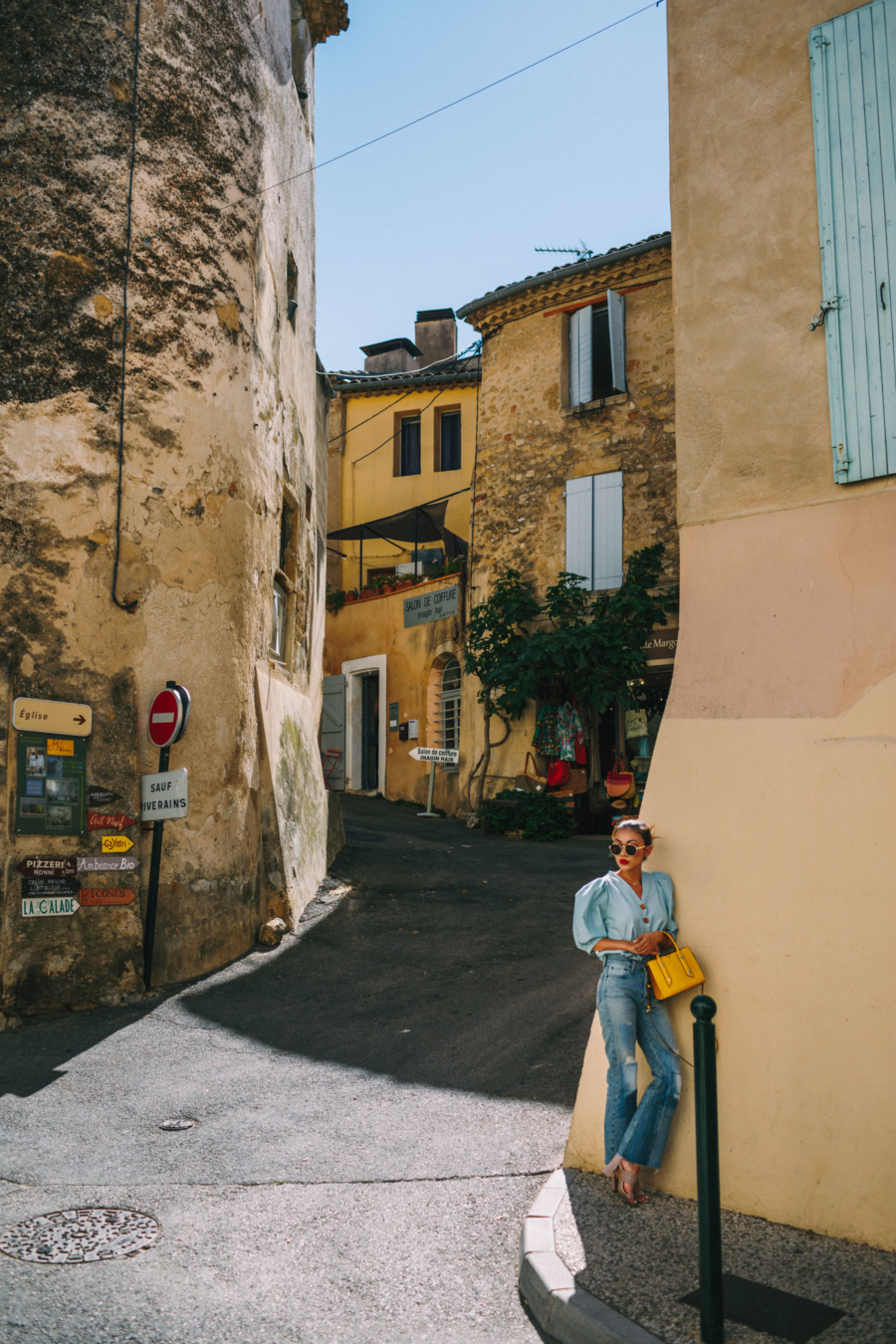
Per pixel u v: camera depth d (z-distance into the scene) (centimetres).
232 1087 605
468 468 2316
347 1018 729
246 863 906
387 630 2130
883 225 462
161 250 902
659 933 448
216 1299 372
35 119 849
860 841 423
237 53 995
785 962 432
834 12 494
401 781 2036
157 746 838
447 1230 432
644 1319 344
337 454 2441
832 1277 371
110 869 793
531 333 1805
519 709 1647
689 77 537
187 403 905
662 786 482
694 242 524
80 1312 358
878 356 455
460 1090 592
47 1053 668
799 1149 417
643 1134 429
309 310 1322
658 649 1564
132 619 846
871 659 439
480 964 845
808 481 472
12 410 816
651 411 1659
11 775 770
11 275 827
